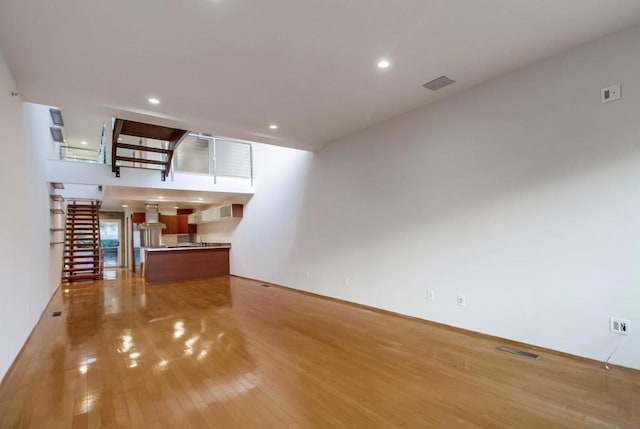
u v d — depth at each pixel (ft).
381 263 15.58
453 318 12.53
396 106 13.51
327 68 10.17
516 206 10.69
